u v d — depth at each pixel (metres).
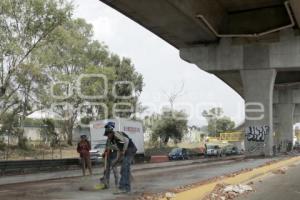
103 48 78.25
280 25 45.41
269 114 48.31
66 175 23.53
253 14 45.69
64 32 53.84
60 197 12.93
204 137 124.12
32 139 71.12
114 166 15.09
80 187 15.89
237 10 45.47
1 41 46.38
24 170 25.25
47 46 52.00
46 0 48.16
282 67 47.69
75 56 67.00
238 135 104.12
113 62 82.38
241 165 30.89
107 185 15.26
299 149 92.62
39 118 68.38
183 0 36.62
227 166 29.94
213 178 19.98
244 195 14.78
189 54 50.31
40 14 48.22
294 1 35.72
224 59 49.16
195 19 40.38
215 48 49.47
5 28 47.44
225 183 16.89
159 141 89.06
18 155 49.88
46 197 12.97
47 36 50.12
